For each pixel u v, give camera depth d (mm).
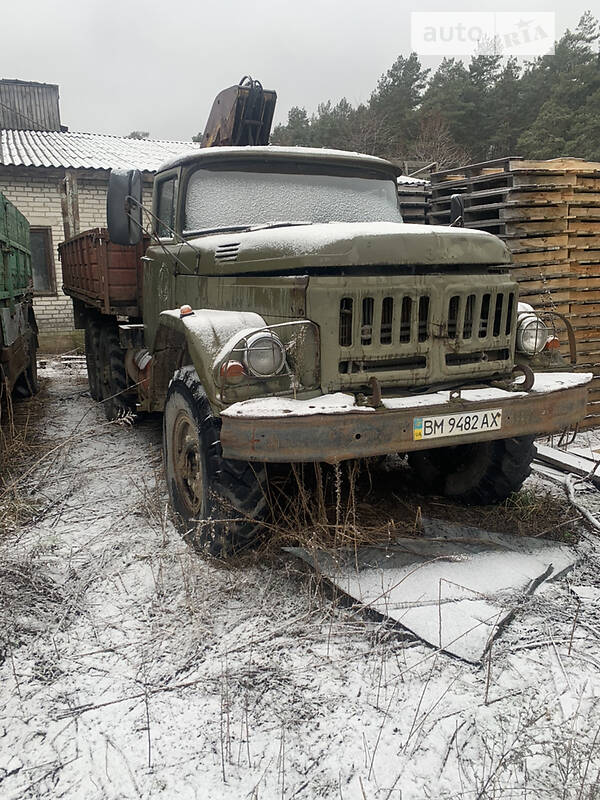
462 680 2396
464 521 3717
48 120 17750
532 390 3203
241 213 3967
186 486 3582
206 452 3105
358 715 2227
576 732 2139
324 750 2074
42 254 12477
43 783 1953
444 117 28500
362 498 3988
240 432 2717
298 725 2182
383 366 3061
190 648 2578
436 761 2029
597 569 3217
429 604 2791
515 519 3715
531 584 2969
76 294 7371
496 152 29594
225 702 2270
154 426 5977
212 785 1943
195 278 3895
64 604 2885
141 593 2984
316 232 3051
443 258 3059
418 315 3057
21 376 7219
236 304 3422
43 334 12375
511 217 5648
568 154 24516
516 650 2586
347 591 2877
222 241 3602
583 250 5871
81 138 16641
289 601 2898
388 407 2869
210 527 3158
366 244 2922
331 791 1919
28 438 5465
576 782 1938
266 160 4125
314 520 3256
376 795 1901
